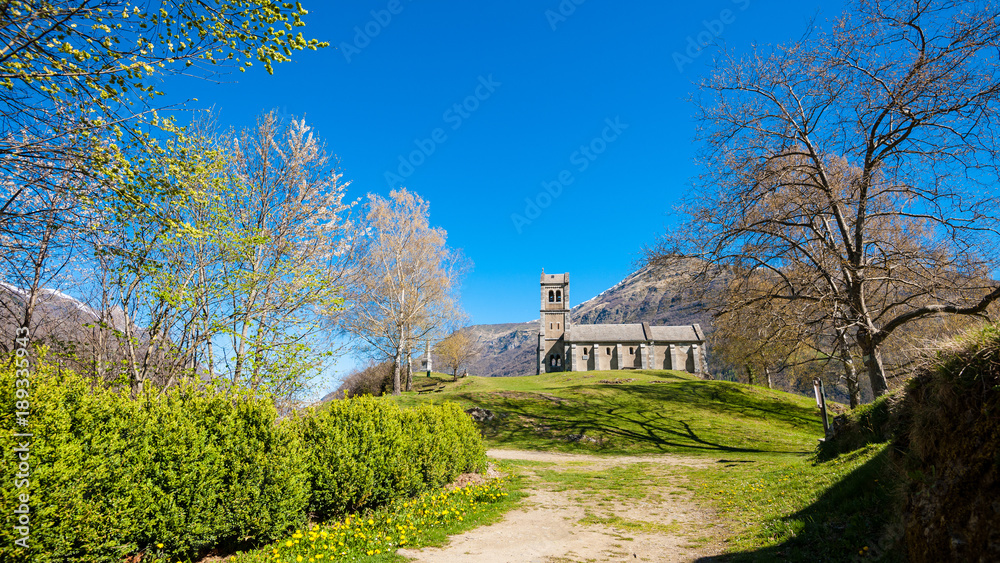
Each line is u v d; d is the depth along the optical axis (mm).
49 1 6215
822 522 6621
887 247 17828
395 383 37625
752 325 19812
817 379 15984
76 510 5004
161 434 6211
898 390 10031
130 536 5629
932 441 4676
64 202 8789
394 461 9570
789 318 18484
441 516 8828
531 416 33188
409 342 38594
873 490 6664
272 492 7113
